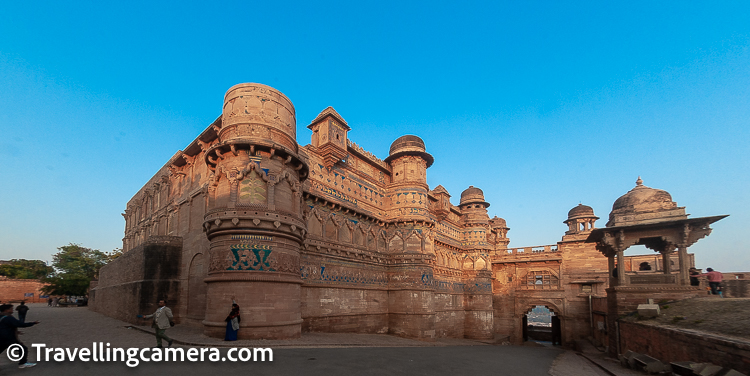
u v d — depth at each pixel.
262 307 16.16
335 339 19.47
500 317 46.03
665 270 22.61
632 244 22.11
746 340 10.15
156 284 23.58
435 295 35.09
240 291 15.99
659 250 23.59
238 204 16.88
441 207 37.47
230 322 14.92
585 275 42.28
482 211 44.44
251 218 16.62
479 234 43.34
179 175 27.42
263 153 17.86
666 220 21.00
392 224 31.45
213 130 22.28
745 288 21.91
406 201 31.48
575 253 43.31
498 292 46.81
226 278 16.06
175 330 19.27
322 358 11.56
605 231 22.55
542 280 44.81
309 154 25.00
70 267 58.34
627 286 20.94
